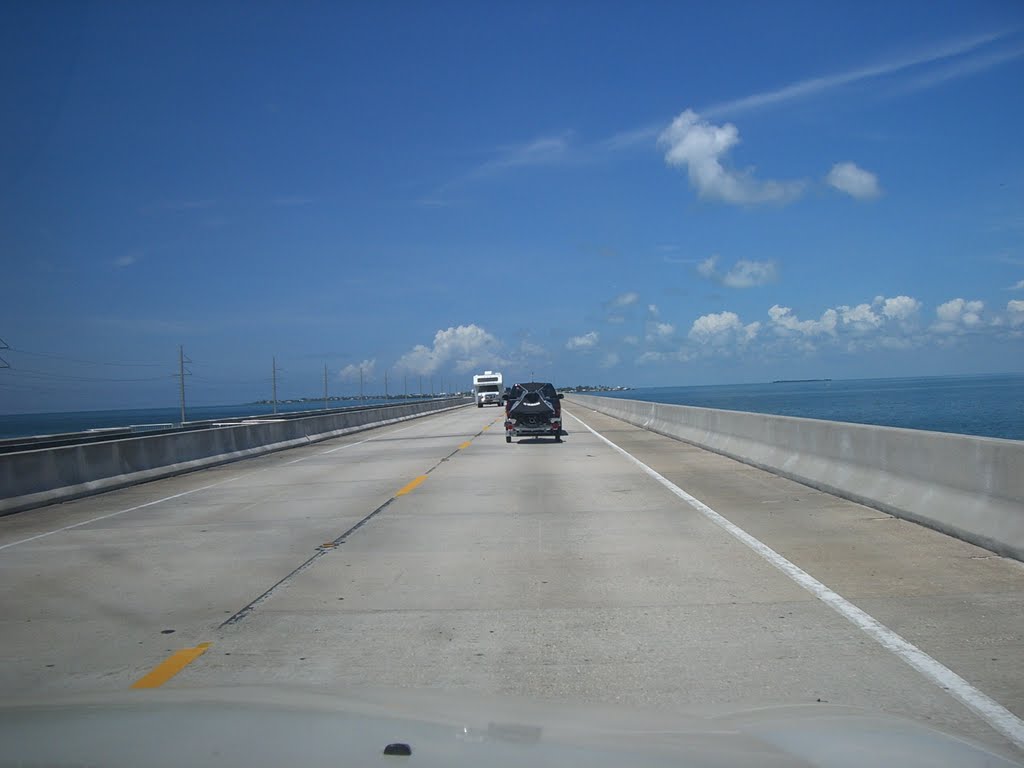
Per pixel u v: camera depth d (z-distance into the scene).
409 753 2.90
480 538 10.42
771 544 9.52
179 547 10.41
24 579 8.75
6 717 3.43
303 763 2.81
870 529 10.23
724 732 3.37
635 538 10.12
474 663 5.68
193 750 2.96
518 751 2.95
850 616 6.62
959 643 5.90
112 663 5.84
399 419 53.84
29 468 15.27
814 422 14.90
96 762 2.86
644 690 5.08
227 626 6.76
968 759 3.17
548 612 6.99
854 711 3.83
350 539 10.60
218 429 24.11
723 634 6.25
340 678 5.41
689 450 23.30
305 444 31.94
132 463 18.95
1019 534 8.42
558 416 27.69
